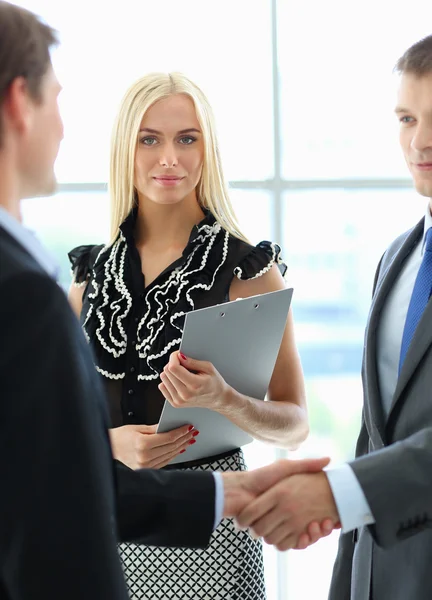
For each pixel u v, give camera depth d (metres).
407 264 1.70
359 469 1.48
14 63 1.09
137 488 1.50
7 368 0.93
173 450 1.85
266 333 1.80
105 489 0.99
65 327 0.97
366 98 3.76
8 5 1.14
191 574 1.93
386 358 1.64
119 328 2.02
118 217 2.15
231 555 1.93
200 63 3.66
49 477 0.94
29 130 1.12
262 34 3.67
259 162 3.71
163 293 2.01
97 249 2.21
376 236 3.83
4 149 1.09
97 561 0.96
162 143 2.02
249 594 1.95
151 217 2.12
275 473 1.57
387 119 3.77
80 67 3.58
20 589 0.95
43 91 1.14
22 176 1.14
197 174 2.07
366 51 3.75
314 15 3.71
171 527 1.50
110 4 3.58
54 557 0.94
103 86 3.60
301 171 3.77
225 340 1.75
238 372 1.86
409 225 3.82
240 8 3.65
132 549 1.96
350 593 1.69
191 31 3.64
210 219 2.11
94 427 0.99
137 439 1.84
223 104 3.68
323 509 1.50
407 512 1.43
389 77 3.75
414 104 1.53
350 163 3.78
